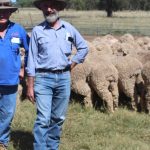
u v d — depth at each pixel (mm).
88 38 26938
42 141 6281
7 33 6355
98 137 8055
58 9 6227
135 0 94625
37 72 6297
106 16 64188
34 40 6254
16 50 6398
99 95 9820
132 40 15398
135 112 9906
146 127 8891
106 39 16719
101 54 12102
